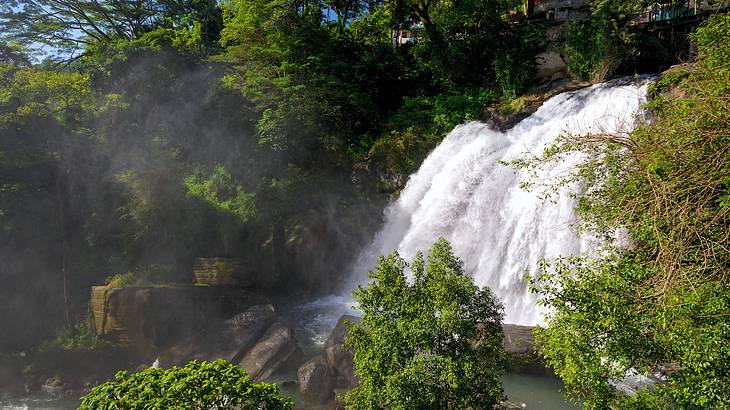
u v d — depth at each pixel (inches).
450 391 377.4
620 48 1042.1
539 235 818.8
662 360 314.0
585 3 1241.4
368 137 1298.0
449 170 1061.8
